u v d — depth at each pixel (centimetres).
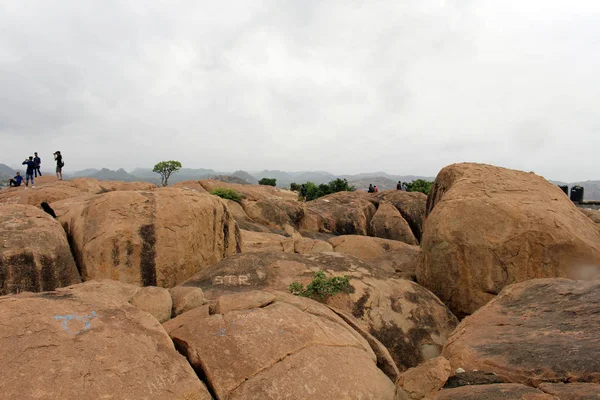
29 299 359
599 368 312
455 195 968
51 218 795
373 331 679
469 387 336
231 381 361
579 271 800
